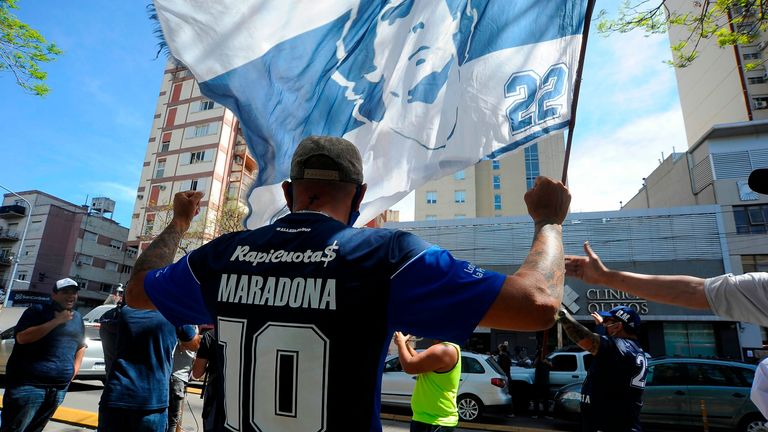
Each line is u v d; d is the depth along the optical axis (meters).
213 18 2.17
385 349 1.05
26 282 42.28
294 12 2.28
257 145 2.18
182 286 1.29
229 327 1.14
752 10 4.84
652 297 2.00
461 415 9.69
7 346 9.44
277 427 1.03
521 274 1.04
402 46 2.44
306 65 2.28
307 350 1.04
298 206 1.32
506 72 2.43
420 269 1.06
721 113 33.47
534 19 2.47
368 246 1.12
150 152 36.31
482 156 2.34
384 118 2.37
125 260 50.38
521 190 41.09
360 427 0.99
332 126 2.28
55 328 4.05
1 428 3.83
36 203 45.84
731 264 20.44
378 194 2.32
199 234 27.77
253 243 1.23
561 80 2.36
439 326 1.01
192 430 6.62
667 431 8.74
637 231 21.50
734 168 23.00
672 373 8.83
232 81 2.16
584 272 2.21
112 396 3.31
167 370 3.56
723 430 8.29
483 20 2.52
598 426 3.26
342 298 1.06
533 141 2.32
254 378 1.07
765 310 1.73
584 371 11.23
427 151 2.36
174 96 37.28
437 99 2.41
